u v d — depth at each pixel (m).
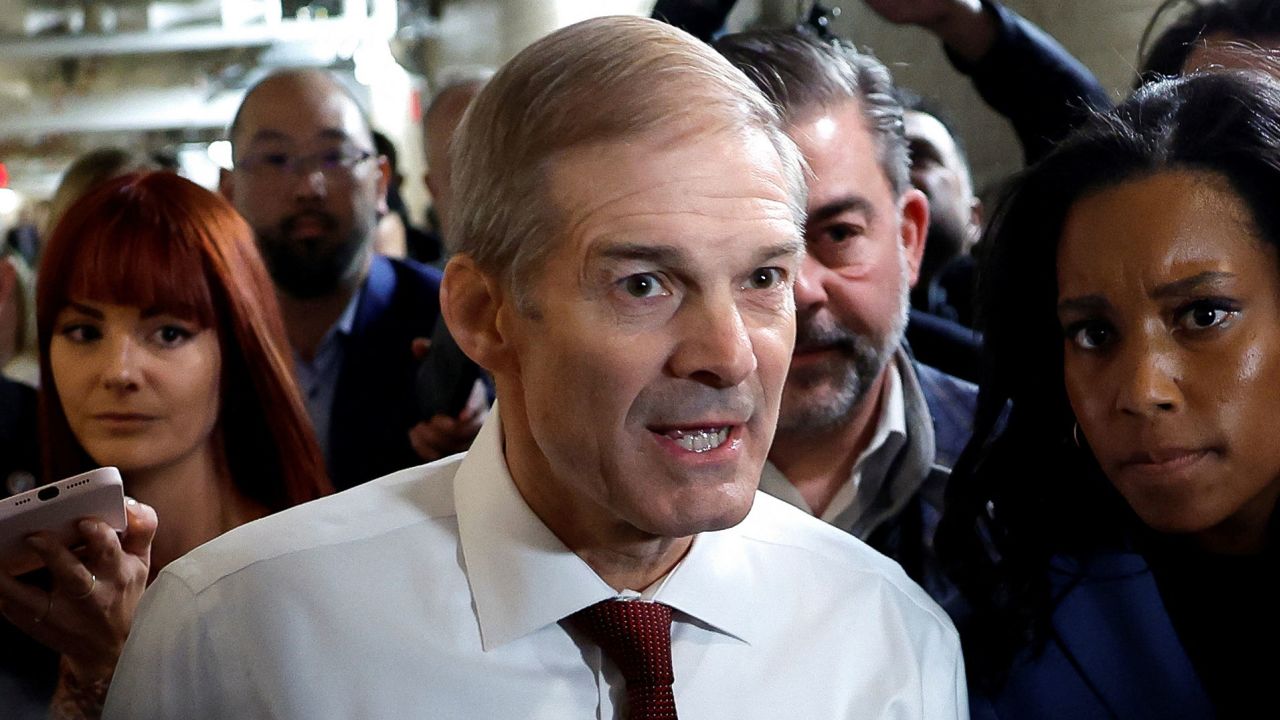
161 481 1.50
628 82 0.89
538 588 1.02
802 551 1.16
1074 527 1.27
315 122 2.16
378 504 1.11
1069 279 1.14
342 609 1.04
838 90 1.46
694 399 0.89
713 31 1.82
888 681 1.12
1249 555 1.17
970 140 2.97
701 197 0.87
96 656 1.31
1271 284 1.07
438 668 1.03
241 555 1.07
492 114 0.94
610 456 0.91
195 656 1.04
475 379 1.81
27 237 4.65
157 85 5.40
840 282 1.44
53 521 1.24
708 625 1.08
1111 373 1.11
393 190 3.12
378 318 2.20
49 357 1.50
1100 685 1.21
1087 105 1.59
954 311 2.39
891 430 1.53
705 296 0.88
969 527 1.32
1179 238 1.07
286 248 2.13
